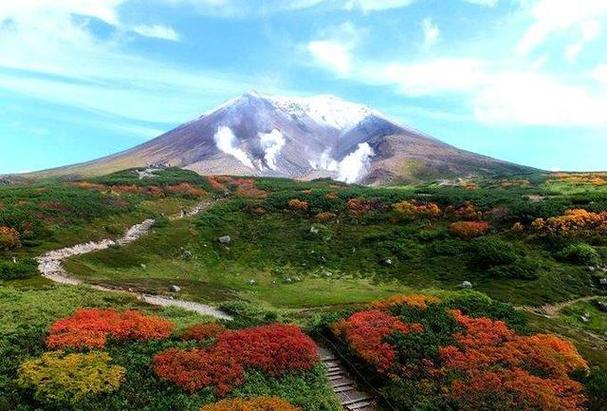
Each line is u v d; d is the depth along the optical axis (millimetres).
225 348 32312
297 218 101250
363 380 33312
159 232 87875
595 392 32938
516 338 37875
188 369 29203
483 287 64875
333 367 34844
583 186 123438
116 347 31625
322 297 63906
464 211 93125
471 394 30547
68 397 25000
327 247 85312
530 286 64188
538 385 31422
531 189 123188
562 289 64062
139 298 49094
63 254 67312
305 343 34938
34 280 50938
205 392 27625
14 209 76125
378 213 99312
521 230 82125
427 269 74000
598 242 76062
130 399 25875
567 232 78250
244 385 29062
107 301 43812
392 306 43438
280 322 42844
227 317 46906
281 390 29531
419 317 41125
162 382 27844
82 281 55094
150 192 126750
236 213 104688
